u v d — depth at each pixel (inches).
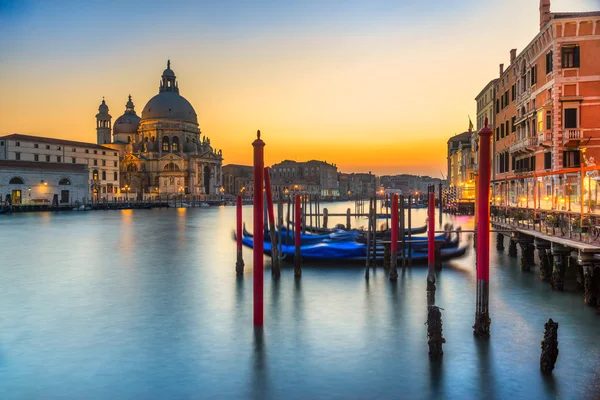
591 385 520.4
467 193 3196.4
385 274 1106.1
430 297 871.1
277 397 502.3
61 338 681.6
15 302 882.8
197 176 7057.1
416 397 499.5
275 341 662.5
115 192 5831.7
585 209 1063.6
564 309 783.1
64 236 2114.9
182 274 1147.9
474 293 925.8
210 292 956.6
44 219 3299.7
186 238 2043.6
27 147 4719.5
